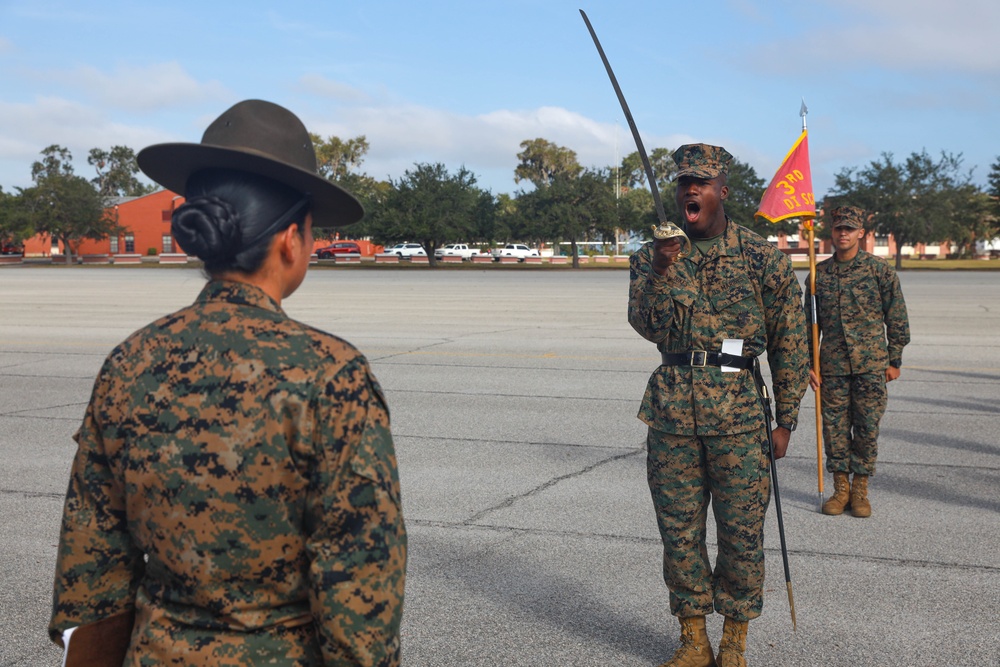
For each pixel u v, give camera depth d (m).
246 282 1.69
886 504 5.94
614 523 5.54
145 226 85.44
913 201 60.72
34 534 5.37
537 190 67.44
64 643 1.68
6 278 43.69
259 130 1.69
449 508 5.84
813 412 9.04
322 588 1.51
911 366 12.11
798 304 3.55
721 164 3.47
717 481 3.50
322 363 1.58
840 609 4.28
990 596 4.41
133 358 1.64
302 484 1.55
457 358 12.98
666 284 3.36
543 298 26.80
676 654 3.62
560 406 9.34
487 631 4.07
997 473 6.66
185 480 1.54
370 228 67.81
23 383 10.96
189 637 1.56
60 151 97.31
